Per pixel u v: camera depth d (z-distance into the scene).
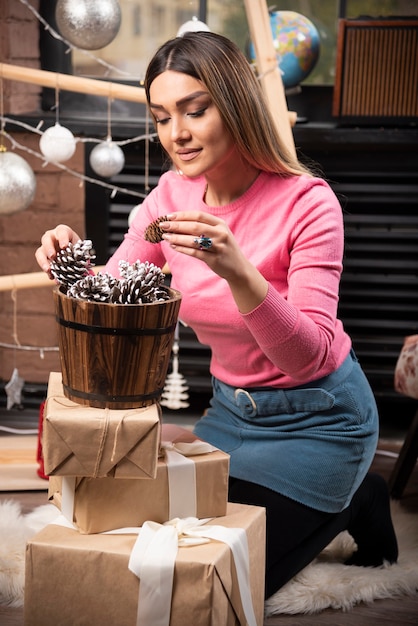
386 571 1.89
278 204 1.66
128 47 2.94
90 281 1.37
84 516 1.41
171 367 2.99
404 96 2.83
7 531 1.98
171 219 1.35
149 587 1.32
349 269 2.94
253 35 2.28
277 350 1.47
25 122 2.84
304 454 1.72
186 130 1.55
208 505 1.46
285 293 1.68
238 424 1.81
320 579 1.83
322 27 2.94
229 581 1.37
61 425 1.32
